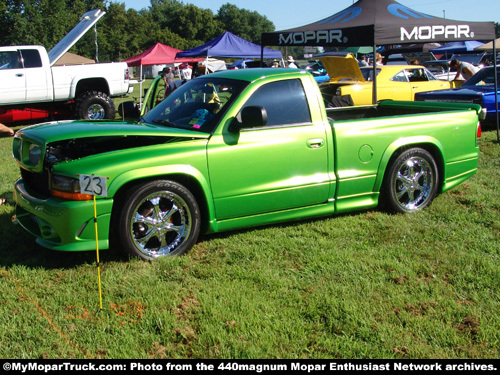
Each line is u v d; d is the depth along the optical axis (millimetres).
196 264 4055
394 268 3955
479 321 3188
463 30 8805
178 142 4137
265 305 3355
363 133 4926
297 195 4676
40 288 3600
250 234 4707
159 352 2838
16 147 4496
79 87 13766
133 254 4004
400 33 8453
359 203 5113
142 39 67438
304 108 4711
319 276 3826
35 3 35406
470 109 5750
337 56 10836
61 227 3795
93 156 3918
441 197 5922
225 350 2842
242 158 4340
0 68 12266
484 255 4227
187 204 4148
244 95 4434
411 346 2918
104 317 3201
